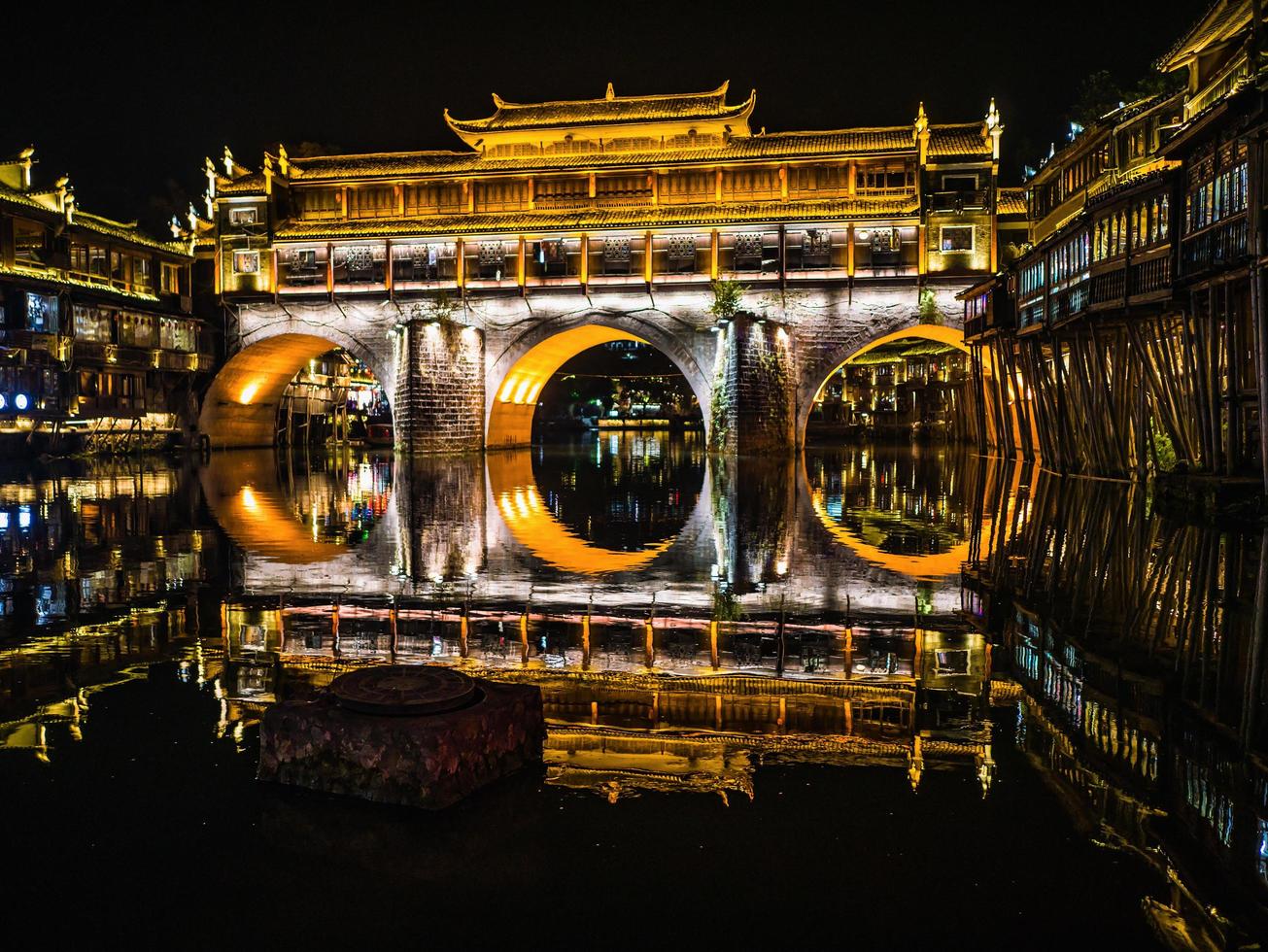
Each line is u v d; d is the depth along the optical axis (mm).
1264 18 23078
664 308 51406
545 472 39938
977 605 11914
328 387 73125
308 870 5074
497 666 9023
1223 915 4582
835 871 5016
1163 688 8258
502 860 5156
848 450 55719
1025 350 37562
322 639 10211
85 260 50781
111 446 49719
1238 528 17953
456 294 52750
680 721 7402
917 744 6867
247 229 53531
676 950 4309
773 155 50250
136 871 5074
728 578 14117
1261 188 17250
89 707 7848
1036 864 5102
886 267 49281
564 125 52750
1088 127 38469
